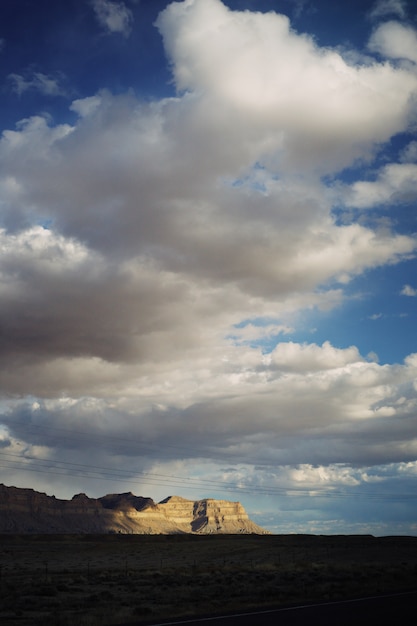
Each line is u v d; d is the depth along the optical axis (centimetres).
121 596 5278
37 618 3622
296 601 4409
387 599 4216
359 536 18038
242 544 17100
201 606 4147
